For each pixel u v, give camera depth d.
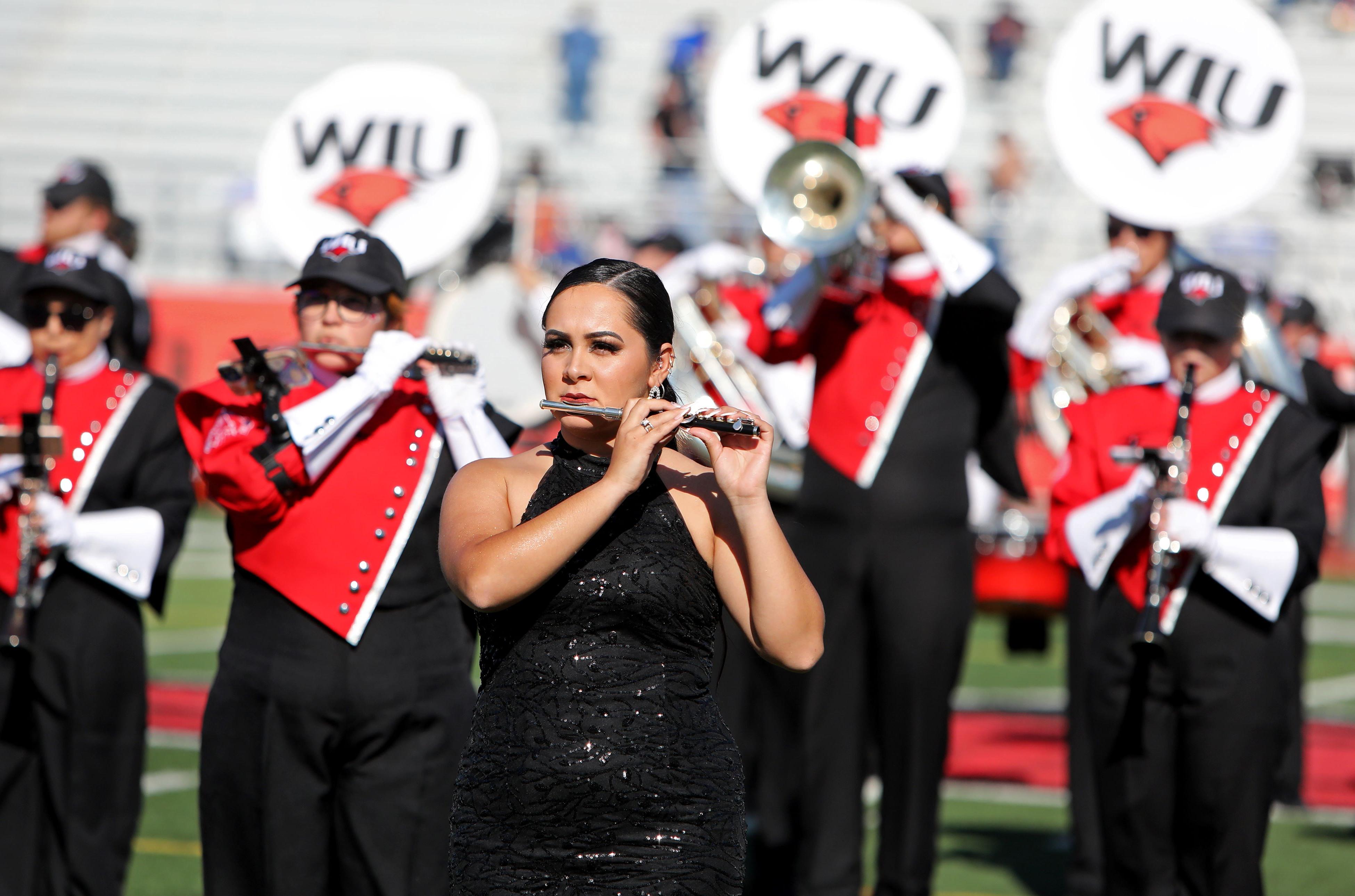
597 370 12.01
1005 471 22.64
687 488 12.30
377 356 15.97
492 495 12.37
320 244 16.77
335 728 15.70
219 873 15.80
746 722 24.27
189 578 59.03
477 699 12.11
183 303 72.19
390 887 15.77
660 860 11.40
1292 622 23.70
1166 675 17.39
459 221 20.86
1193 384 17.84
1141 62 23.98
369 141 20.94
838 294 22.41
